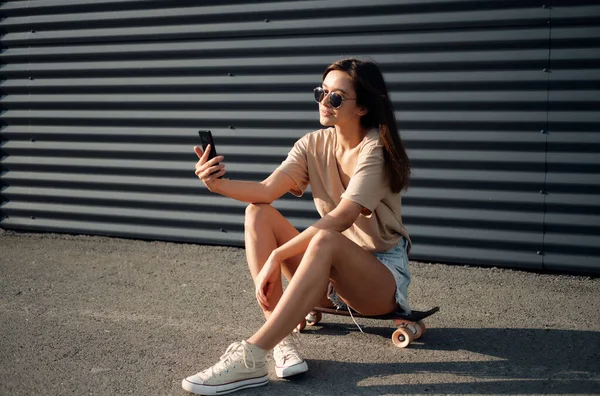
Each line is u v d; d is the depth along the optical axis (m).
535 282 4.44
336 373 3.07
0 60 6.19
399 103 4.86
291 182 3.33
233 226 5.46
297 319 2.86
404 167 3.12
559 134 4.49
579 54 4.39
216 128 5.47
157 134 5.66
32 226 6.13
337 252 2.90
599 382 2.93
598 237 4.46
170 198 5.65
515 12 4.51
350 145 3.19
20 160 6.15
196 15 5.44
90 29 5.83
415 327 3.37
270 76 5.27
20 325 3.80
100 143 5.88
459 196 4.76
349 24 4.96
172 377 3.09
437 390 2.88
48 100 6.04
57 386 3.02
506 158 4.62
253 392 2.88
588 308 3.92
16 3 6.06
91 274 4.81
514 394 2.84
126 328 3.73
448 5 4.67
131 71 5.72
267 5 5.20
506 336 3.50
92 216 5.95
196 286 4.50
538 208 4.58
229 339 3.56
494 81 4.60
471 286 4.38
